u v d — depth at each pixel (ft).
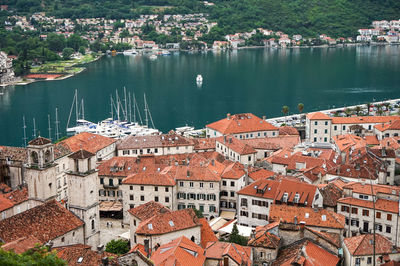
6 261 242.37
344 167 538.88
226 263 349.00
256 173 563.07
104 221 534.78
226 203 542.16
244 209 496.64
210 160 599.98
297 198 457.27
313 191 459.32
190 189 535.19
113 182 577.84
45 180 454.40
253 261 369.71
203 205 535.60
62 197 604.49
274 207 431.84
